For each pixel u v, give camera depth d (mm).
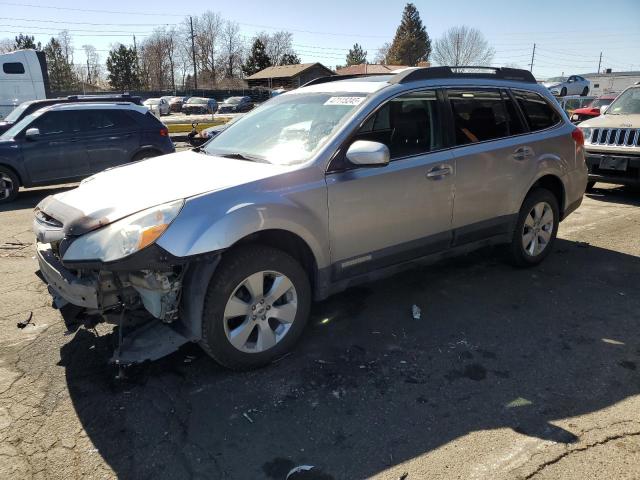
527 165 4559
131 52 87062
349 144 3445
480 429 2680
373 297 4355
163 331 3160
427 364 3312
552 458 2461
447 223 4082
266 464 2453
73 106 9617
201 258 2779
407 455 2500
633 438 2596
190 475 2385
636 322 3883
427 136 3918
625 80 46125
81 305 2926
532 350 3479
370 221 3568
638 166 7516
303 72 75250
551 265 5113
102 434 2652
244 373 3215
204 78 92562
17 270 5125
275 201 3061
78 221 2867
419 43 91688
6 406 2873
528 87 4812
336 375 3189
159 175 3377
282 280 3207
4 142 8906
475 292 4449
